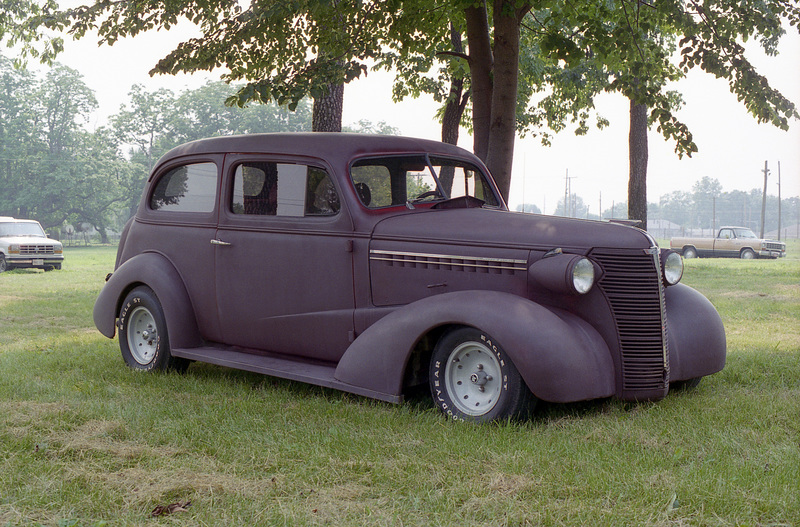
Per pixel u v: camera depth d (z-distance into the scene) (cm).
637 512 283
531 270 426
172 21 980
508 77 845
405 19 984
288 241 520
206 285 573
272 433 404
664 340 442
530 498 304
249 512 291
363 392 455
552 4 896
